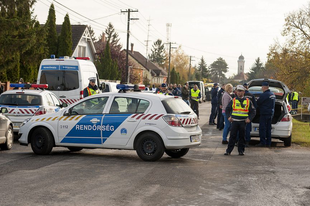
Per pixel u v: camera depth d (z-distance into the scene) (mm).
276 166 9672
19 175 8312
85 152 11914
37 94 14297
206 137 15891
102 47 64438
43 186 7359
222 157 11102
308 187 7531
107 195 6785
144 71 96312
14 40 25203
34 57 29641
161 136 10023
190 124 10438
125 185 7508
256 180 8070
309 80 41250
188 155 11422
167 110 10180
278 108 14500
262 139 13672
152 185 7527
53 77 17531
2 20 24469
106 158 10672
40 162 9922
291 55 41656
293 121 25156
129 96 10570
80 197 6637
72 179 7961
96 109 10812
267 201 6551
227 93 14102
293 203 6445
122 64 65500
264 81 14523
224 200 6582
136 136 10320
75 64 17469
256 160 10602
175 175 8461
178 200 6543
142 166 9461
